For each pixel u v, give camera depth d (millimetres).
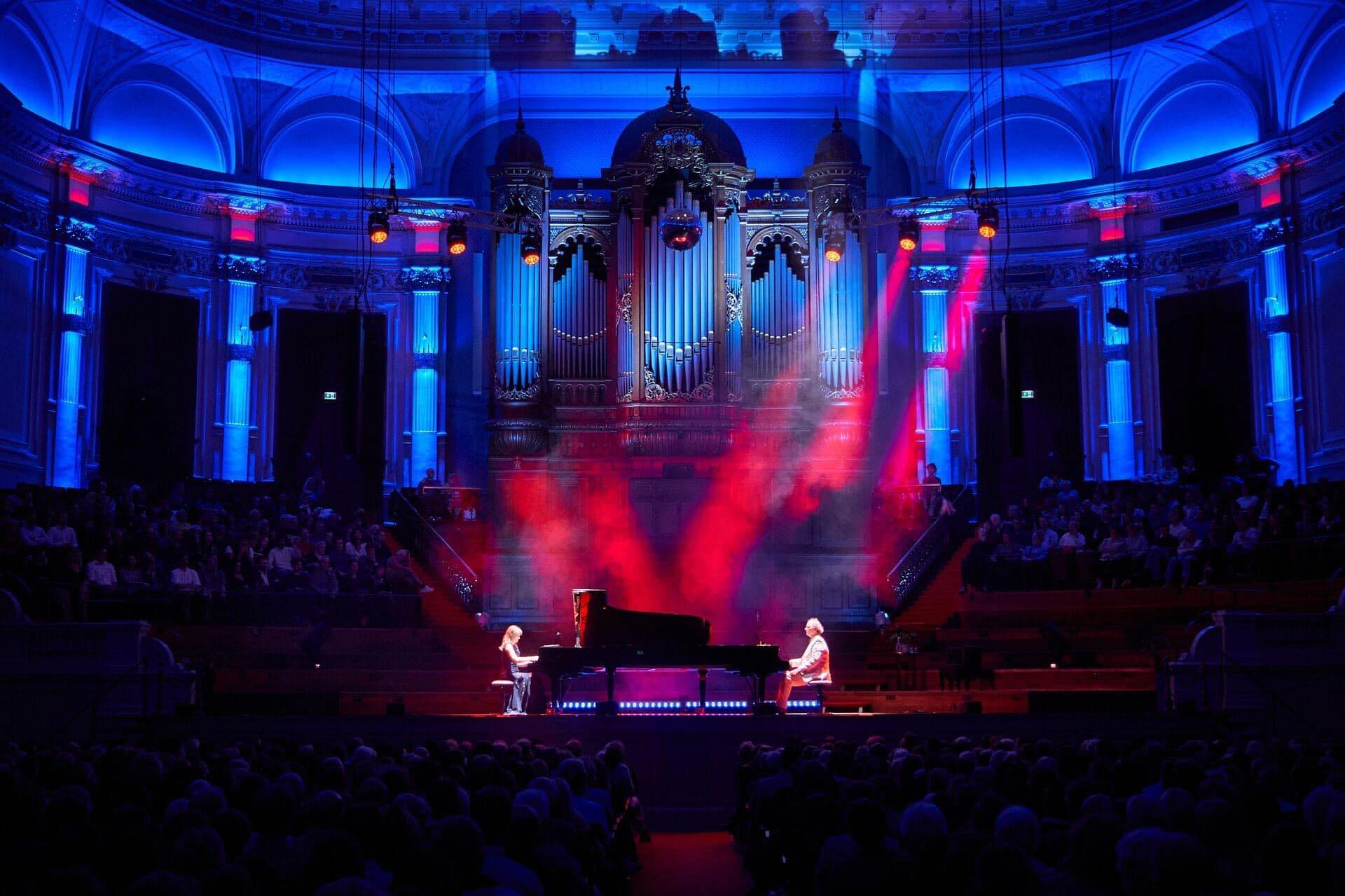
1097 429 26719
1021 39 26266
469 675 19781
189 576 20625
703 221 24656
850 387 24516
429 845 5254
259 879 5246
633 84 27000
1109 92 27031
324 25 25828
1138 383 26531
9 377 23078
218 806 6891
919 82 27047
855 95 27438
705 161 24656
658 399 24234
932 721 15266
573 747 11172
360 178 27406
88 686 15891
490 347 25938
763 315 24828
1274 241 24922
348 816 5609
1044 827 6711
